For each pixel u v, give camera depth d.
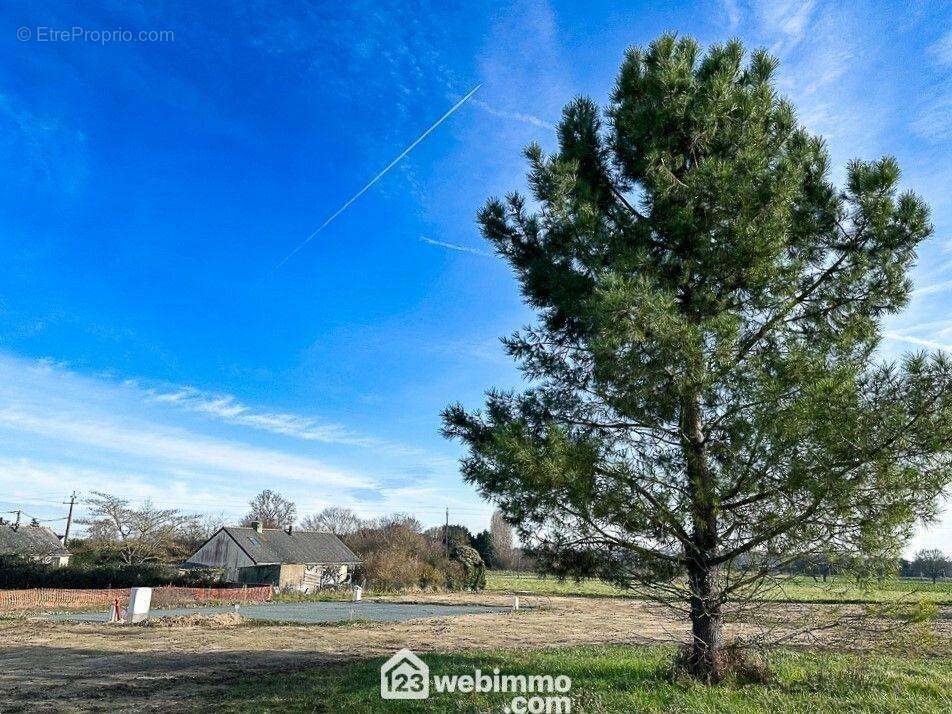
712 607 8.45
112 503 54.22
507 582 61.81
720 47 10.41
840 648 9.45
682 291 9.12
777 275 8.88
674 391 8.08
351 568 54.50
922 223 8.84
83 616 26.41
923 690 8.48
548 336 10.46
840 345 8.27
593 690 8.78
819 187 9.63
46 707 9.75
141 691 10.88
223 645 17.66
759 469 7.78
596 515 8.03
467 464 8.63
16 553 47.25
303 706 9.09
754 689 8.16
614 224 9.64
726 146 9.37
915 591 8.42
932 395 7.18
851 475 7.36
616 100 10.23
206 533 64.25
